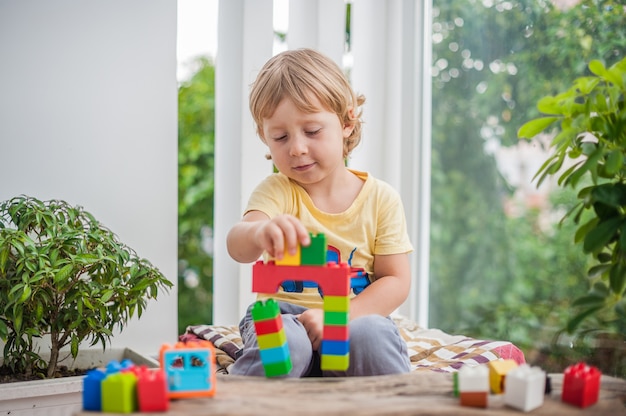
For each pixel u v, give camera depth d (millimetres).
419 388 938
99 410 823
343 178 1387
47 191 1627
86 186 1666
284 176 1380
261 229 987
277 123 1260
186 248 3344
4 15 1569
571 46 1736
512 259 1895
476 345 1507
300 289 1299
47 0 1611
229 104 1883
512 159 1904
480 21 2018
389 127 2123
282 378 992
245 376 1000
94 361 1609
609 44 1632
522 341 1851
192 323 3340
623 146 1248
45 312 1396
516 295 1879
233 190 1891
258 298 1329
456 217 2080
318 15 2010
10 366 1449
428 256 2184
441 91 2137
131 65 1705
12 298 1309
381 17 2111
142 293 1455
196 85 3367
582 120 1270
